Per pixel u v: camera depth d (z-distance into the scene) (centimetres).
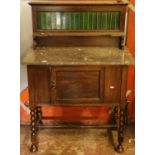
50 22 209
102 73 187
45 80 189
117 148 216
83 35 211
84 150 219
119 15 207
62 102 195
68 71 186
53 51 208
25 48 238
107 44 221
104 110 254
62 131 250
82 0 225
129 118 257
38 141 232
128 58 189
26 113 257
